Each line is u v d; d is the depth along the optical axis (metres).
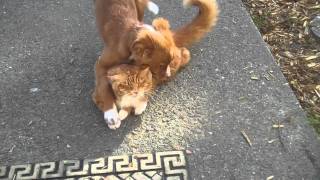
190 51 1.09
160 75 0.92
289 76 1.06
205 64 1.06
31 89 1.00
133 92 0.90
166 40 0.91
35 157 0.87
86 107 0.96
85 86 1.01
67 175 0.84
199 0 1.02
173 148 0.88
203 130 0.91
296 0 1.28
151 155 0.87
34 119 0.94
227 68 1.05
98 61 0.97
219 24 1.17
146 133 0.91
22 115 0.95
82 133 0.91
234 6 1.23
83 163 0.86
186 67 1.05
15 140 0.90
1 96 0.99
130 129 0.92
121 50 0.92
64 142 0.90
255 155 0.86
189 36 1.03
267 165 0.85
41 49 1.10
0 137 0.91
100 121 0.93
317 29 1.17
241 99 0.97
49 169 0.85
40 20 1.19
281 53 1.12
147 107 0.96
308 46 1.14
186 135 0.90
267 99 0.97
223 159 0.86
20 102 0.98
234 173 0.83
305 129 0.91
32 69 1.05
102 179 0.83
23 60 1.07
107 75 0.91
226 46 1.10
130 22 0.95
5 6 1.24
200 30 1.04
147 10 1.20
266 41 1.16
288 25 1.21
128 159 0.86
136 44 0.88
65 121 0.94
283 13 1.24
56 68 1.05
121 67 0.91
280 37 1.17
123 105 0.92
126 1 1.00
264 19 1.23
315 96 1.01
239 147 0.88
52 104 0.97
